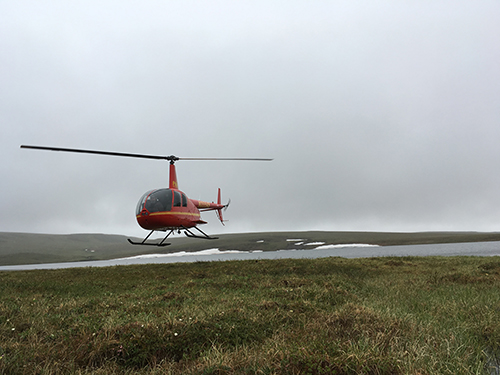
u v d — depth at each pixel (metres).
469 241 127.38
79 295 12.07
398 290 10.33
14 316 7.60
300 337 5.45
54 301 10.34
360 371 3.88
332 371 3.91
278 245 153.62
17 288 13.83
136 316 7.11
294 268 17.47
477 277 12.67
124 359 4.90
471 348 4.92
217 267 19.30
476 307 7.31
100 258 169.38
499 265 16.02
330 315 6.55
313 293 9.89
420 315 6.78
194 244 175.38
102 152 13.12
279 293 10.01
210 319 6.39
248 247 153.38
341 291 10.37
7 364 4.39
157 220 14.69
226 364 4.32
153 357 4.93
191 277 15.89
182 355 5.15
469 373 4.00
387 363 4.09
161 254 161.12
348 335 5.38
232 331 5.86
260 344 5.36
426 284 11.84
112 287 13.82
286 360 4.18
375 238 155.38
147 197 15.03
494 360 4.76
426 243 130.62
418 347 4.69
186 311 7.20
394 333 5.30
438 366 4.19
